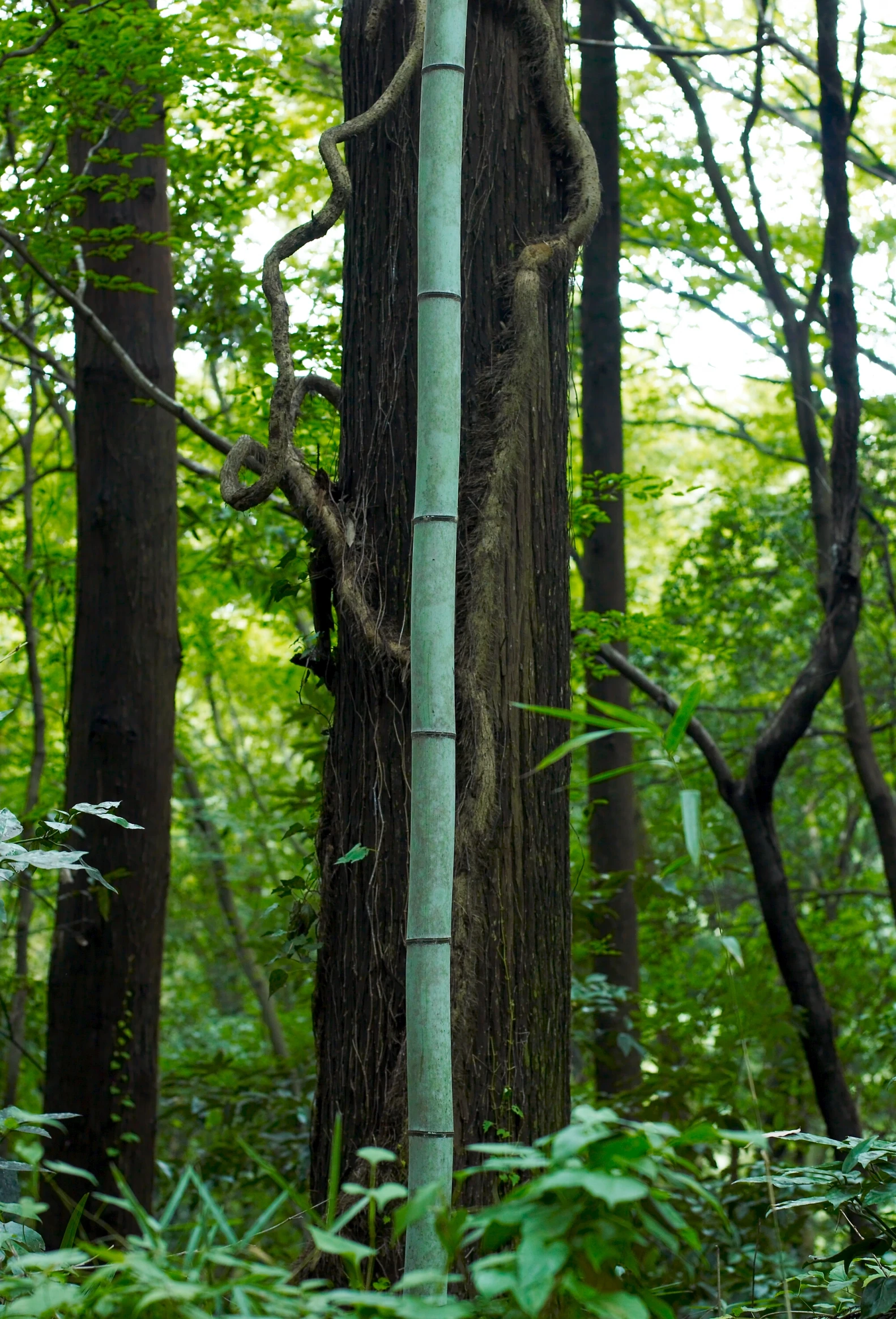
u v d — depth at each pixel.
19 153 6.18
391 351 2.85
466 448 2.77
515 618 2.69
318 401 5.56
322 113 7.91
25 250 4.94
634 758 7.13
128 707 5.62
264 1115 6.39
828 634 5.86
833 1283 2.38
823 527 6.79
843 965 9.60
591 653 6.22
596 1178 1.19
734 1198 5.04
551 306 2.92
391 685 2.66
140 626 5.70
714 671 10.00
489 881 2.54
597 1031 6.55
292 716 6.08
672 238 9.28
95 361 5.80
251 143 6.01
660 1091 5.83
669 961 9.11
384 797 2.62
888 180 7.48
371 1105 2.50
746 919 10.67
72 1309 1.61
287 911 3.24
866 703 10.20
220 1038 11.22
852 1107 6.06
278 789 7.40
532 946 2.61
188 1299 1.31
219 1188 6.07
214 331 6.91
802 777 11.33
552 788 2.73
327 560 2.86
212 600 10.70
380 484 2.80
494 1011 2.51
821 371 8.84
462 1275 2.18
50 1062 5.41
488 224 2.88
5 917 2.31
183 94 5.56
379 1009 2.54
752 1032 6.41
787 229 8.94
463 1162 2.41
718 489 9.40
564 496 2.89
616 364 7.11
